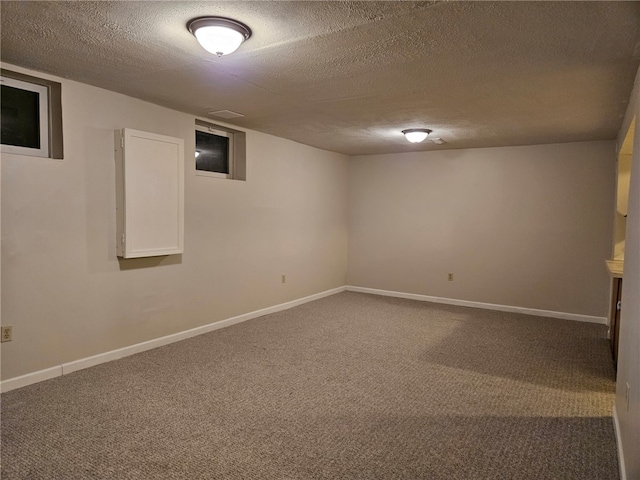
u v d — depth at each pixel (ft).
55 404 9.12
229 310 15.56
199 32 7.02
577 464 7.30
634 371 6.43
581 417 8.99
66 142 10.40
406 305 19.51
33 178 9.85
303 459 7.32
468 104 11.69
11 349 9.68
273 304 17.76
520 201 18.39
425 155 20.49
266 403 9.41
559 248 17.69
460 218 19.74
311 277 20.12
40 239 10.04
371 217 22.08
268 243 17.28
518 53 8.02
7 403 9.09
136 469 6.95
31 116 10.15
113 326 11.75
